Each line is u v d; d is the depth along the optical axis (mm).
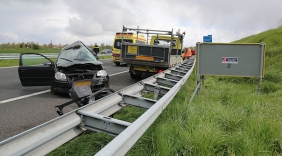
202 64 5922
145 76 11508
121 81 10016
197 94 5930
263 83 7156
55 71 6840
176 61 11172
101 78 6570
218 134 3082
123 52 9758
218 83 8258
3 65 16422
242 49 5695
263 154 2760
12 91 7465
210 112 4004
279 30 16781
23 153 1784
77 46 7887
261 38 16938
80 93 3834
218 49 5801
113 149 1702
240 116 3922
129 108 4594
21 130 4062
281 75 8258
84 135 3066
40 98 6484
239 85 7824
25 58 7137
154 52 9312
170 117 3771
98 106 2895
